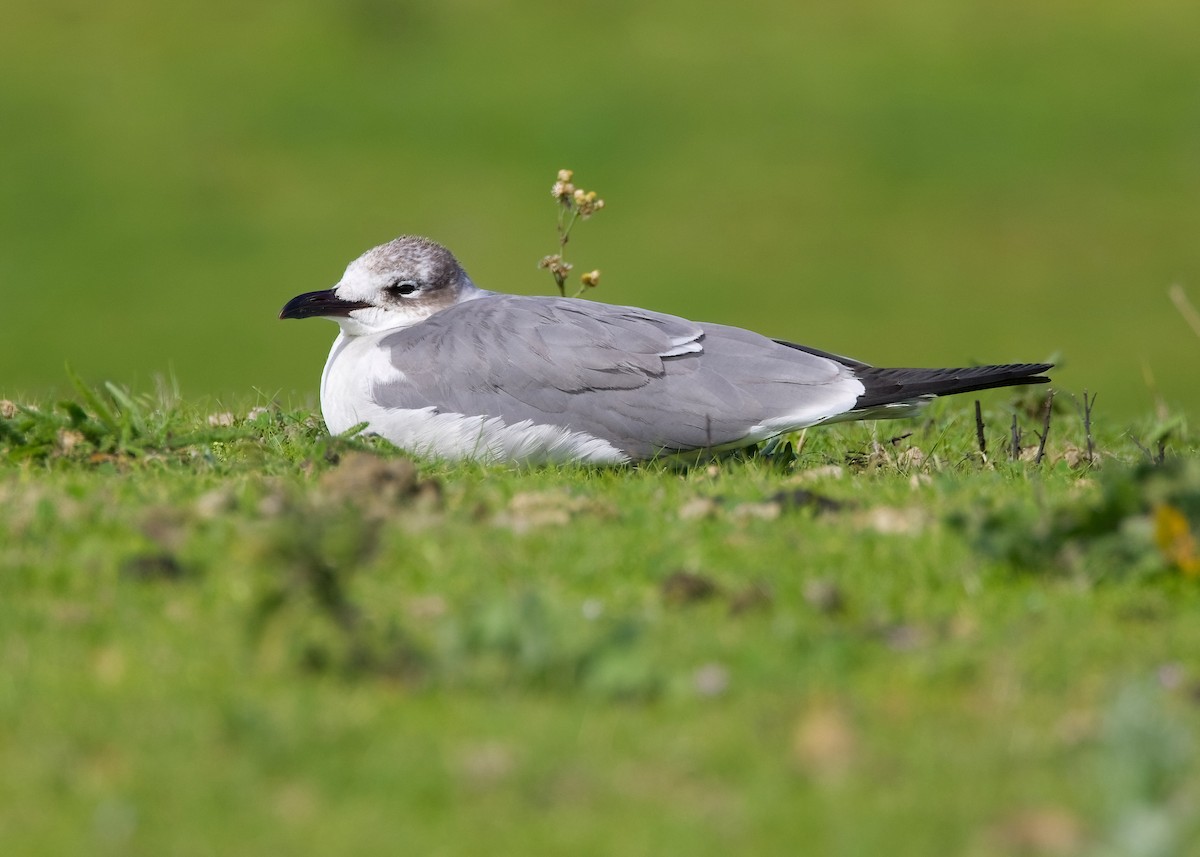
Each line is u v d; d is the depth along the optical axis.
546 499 10.10
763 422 12.51
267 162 48.88
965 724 7.07
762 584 8.56
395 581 8.63
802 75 54.97
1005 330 40.06
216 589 8.42
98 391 14.39
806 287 42.19
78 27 57.56
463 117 51.94
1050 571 8.92
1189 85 53.62
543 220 45.56
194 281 41.94
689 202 46.81
